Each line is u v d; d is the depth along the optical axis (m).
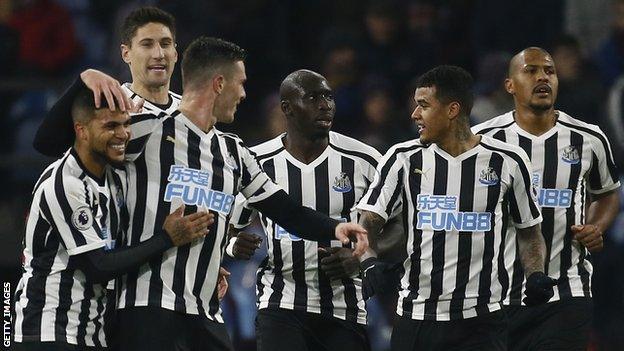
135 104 22.81
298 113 25.78
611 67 44.66
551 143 26.88
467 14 46.75
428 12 45.38
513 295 26.69
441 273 24.53
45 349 21.38
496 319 24.69
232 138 23.55
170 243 21.95
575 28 46.84
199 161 22.77
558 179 26.80
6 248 39.38
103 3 46.38
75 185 21.58
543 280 24.14
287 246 25.89
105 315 22.34
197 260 22.64
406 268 24.97
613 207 27.50
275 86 44.38
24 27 43.91
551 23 45.56
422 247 24.64
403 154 24.91
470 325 24.55
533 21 45.44
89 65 44.78
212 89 22.89
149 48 24.44
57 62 44.09
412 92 42.12
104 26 46.16
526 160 24.66
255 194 23.88
